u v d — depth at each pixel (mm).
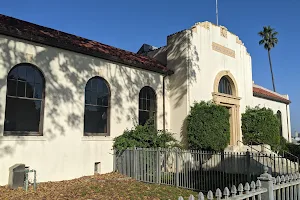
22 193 9641
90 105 13844
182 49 17594
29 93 11680
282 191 5891
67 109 12695
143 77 16438
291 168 14812
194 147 15984
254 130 20156
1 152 10500
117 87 14969
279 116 29312
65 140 12477
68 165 12477
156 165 12148
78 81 13250
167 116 17531
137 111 15789
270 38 50469
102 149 13852
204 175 12055
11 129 11070
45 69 12117
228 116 16594
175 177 11758
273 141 20203
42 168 11617
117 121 14734
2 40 10914
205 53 18422
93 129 13891
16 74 11383
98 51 14000
